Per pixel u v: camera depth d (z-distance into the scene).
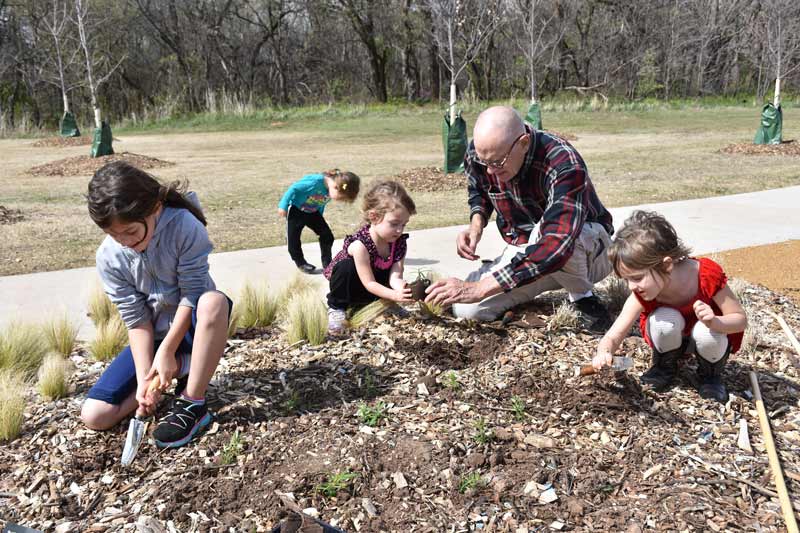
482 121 3.71
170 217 3.02
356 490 2.74
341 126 30.25
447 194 11.16
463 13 15.95
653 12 42.06
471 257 4.57
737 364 3.80
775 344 4.09
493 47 41.38
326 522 2.56
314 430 3.14
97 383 3.24
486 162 3.78
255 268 6.26
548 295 4.81
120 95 46.56
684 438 3.10
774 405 3.39
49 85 43.75
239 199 11.16
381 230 4.15
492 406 3.34
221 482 2.80
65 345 4.20
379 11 42.81
